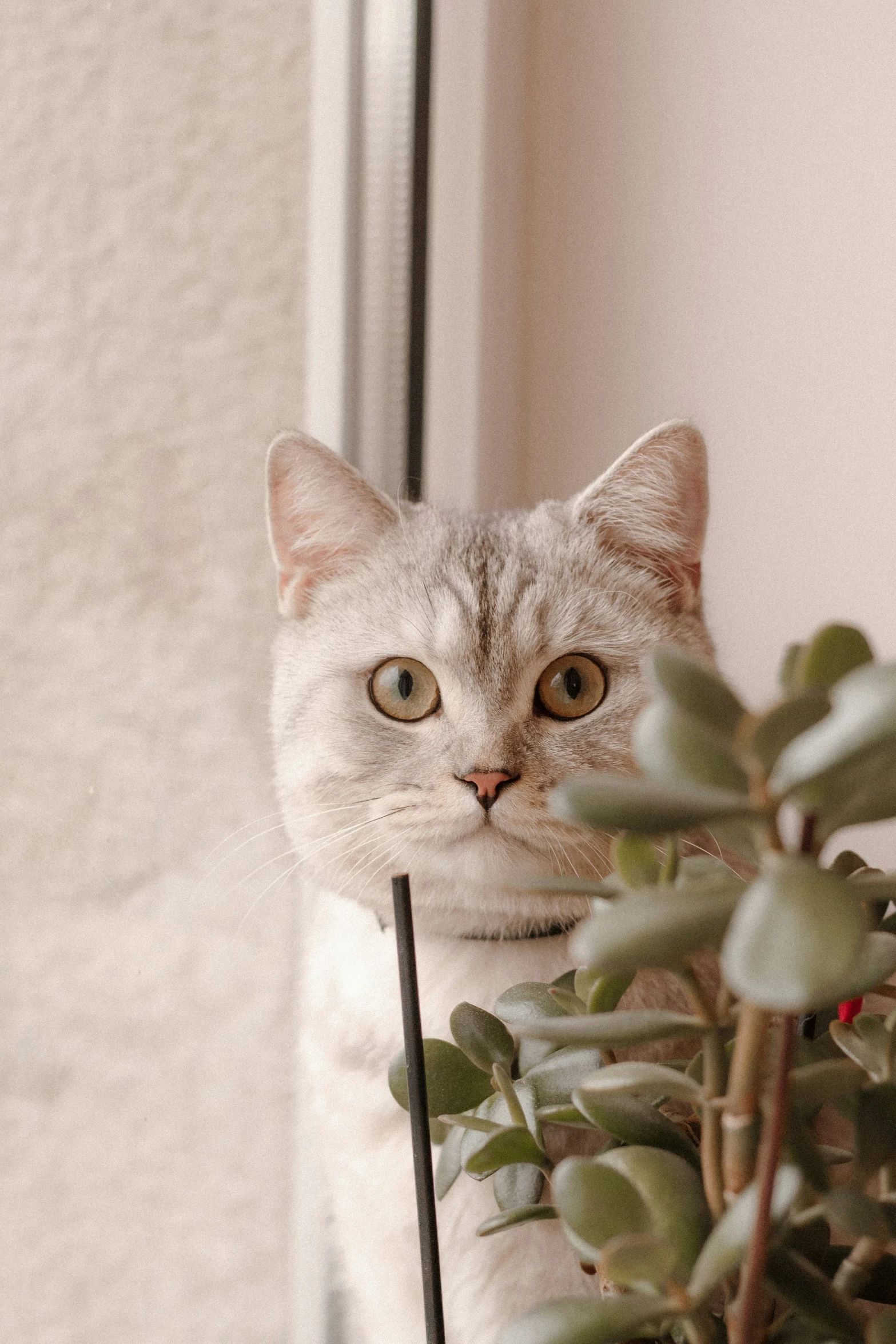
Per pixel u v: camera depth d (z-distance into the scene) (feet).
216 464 4.61
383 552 3.42
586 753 3.03
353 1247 3.26
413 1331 3.09
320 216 4.36
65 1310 4.60
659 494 3.33
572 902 2.96
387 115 4.30
